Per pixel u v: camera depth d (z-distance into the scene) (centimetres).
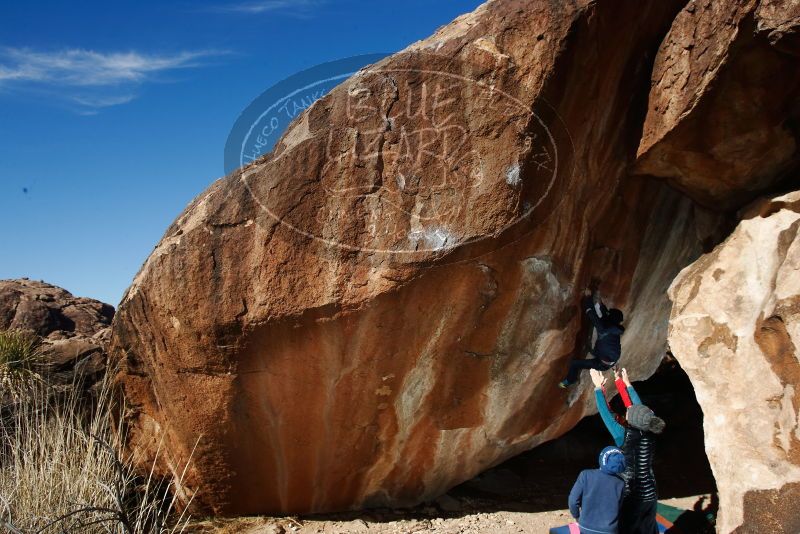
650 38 448
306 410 514
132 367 560
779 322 400
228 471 545
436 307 468
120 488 527
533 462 694
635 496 469
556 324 500
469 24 454
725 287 444
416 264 448
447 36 455
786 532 370
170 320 498
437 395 515
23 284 814
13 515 477
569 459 700
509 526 551
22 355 613
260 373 496
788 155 452
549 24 425
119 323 555
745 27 398
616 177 490
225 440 530
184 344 500
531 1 433
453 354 496
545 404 554
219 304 479
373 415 519
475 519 567
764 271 432
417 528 549
